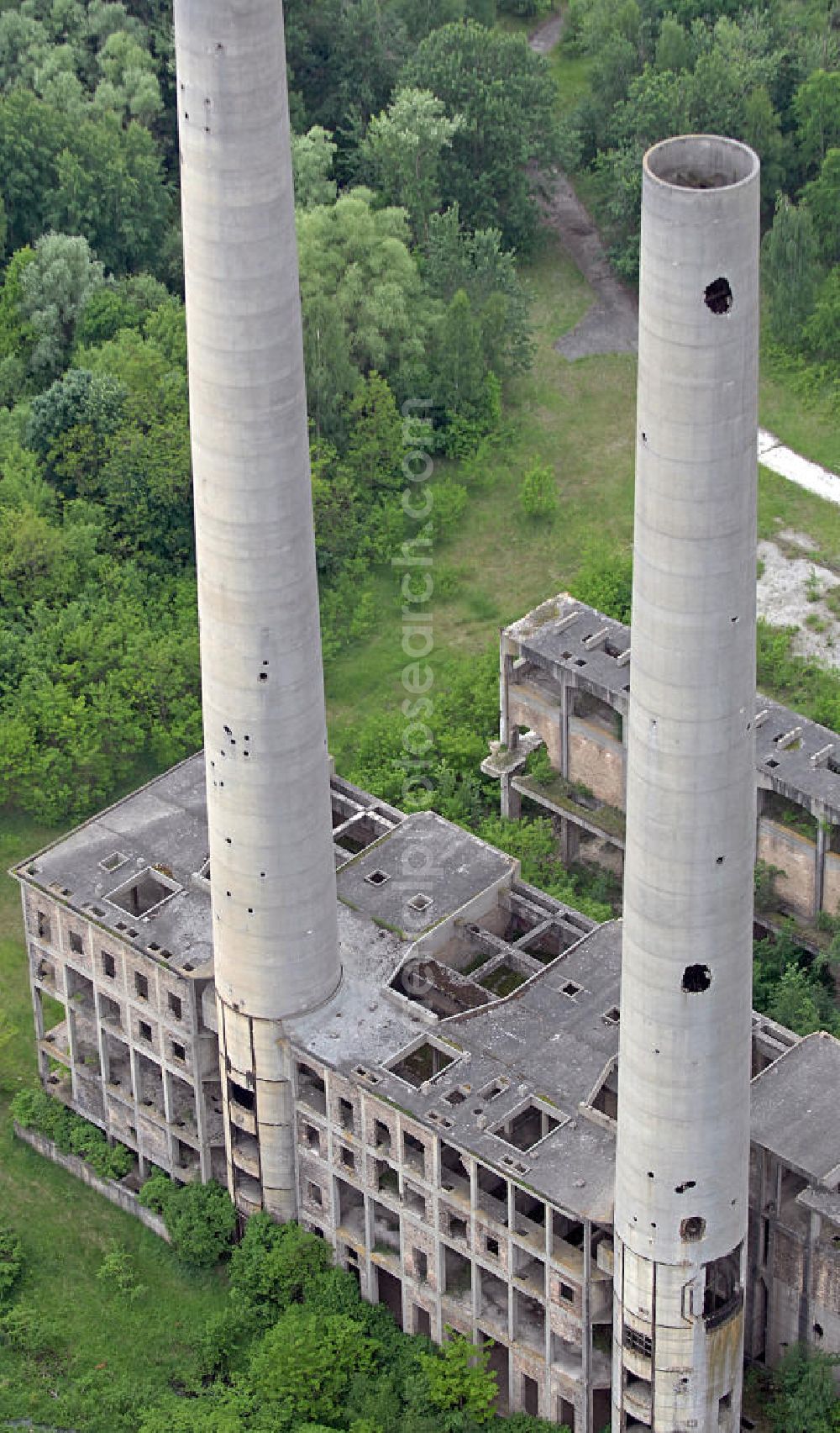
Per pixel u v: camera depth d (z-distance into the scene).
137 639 184.00
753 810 109.38
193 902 145.12
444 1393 133.62
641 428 101.00
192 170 111.88
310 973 135.75
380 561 197.62
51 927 147.38
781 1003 151.50
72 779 177.00
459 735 177.75
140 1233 148.00
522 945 143.38
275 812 129.12
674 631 103.50
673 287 96.50
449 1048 134.75
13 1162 152.88
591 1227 124.75
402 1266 138.00
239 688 125.00
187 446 195.75
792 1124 129.12
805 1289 129.88
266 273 114.00
